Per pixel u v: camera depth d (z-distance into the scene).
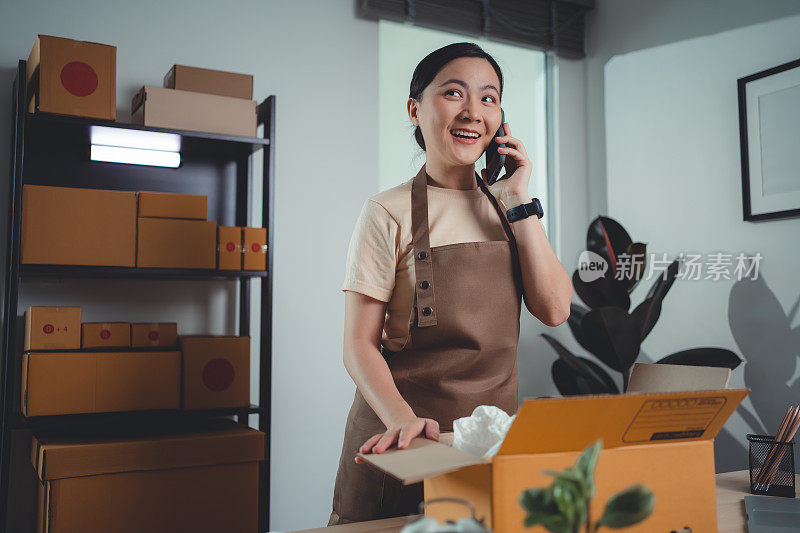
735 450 2.55
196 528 2.07
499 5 3.22
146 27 2.55
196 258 2.24
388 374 1.11
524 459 0.64
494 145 1.29
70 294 2.38
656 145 3.03
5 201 2.29
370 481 1.20
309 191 2.80
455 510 0.70
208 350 2.24
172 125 2.25
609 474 0.67
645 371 1.21
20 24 2.35
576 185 3.45
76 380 2.05
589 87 3.48
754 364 2.51
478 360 1.18
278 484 2.65
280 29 2.79
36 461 2.02
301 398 2.72
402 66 3.04
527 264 1.21
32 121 2.07
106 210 2.12
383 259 1.20
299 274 2.75
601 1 3.42
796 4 2.40
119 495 1.96
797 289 2.36
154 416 2.14
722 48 2.71
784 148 2.41
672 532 0.70
